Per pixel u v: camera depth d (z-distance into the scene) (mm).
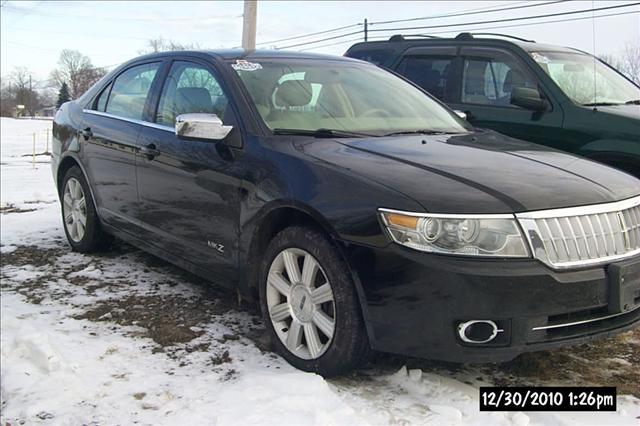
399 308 2816
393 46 6988
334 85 4336
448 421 2797
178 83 4520
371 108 4234
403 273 2787
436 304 2738
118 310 4234
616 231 2998
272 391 2988
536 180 3059
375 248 2861
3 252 5820
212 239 3873
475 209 2771
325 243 3092
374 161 3230
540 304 2725
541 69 5621
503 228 2754
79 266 5324
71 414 2893
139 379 3209
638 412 2887
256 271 3635
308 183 3199
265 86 4027
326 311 3166
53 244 6129
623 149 4953
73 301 4430
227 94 3959
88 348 3596
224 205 3730
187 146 4062
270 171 3428
